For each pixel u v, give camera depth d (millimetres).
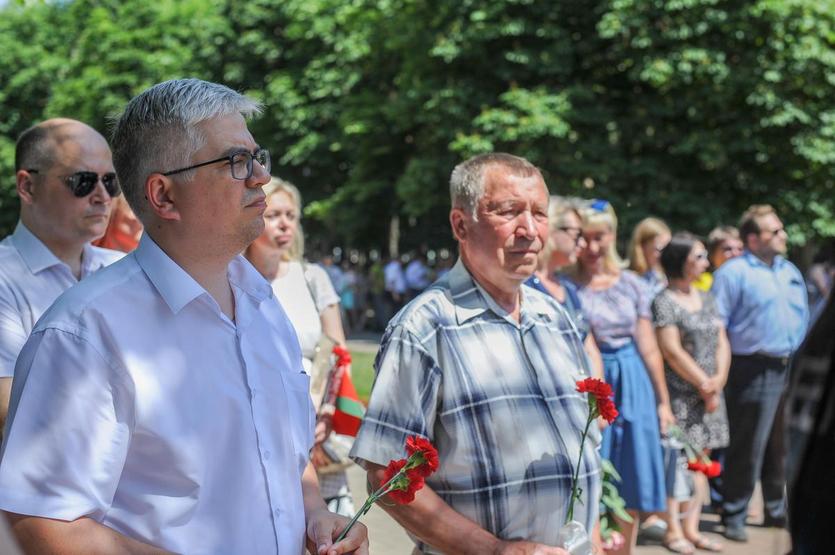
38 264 2861
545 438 2732
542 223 2830
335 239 31953
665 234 7133
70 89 31844
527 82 20438
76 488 1775
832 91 19891
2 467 1773
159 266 1956
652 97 19922
